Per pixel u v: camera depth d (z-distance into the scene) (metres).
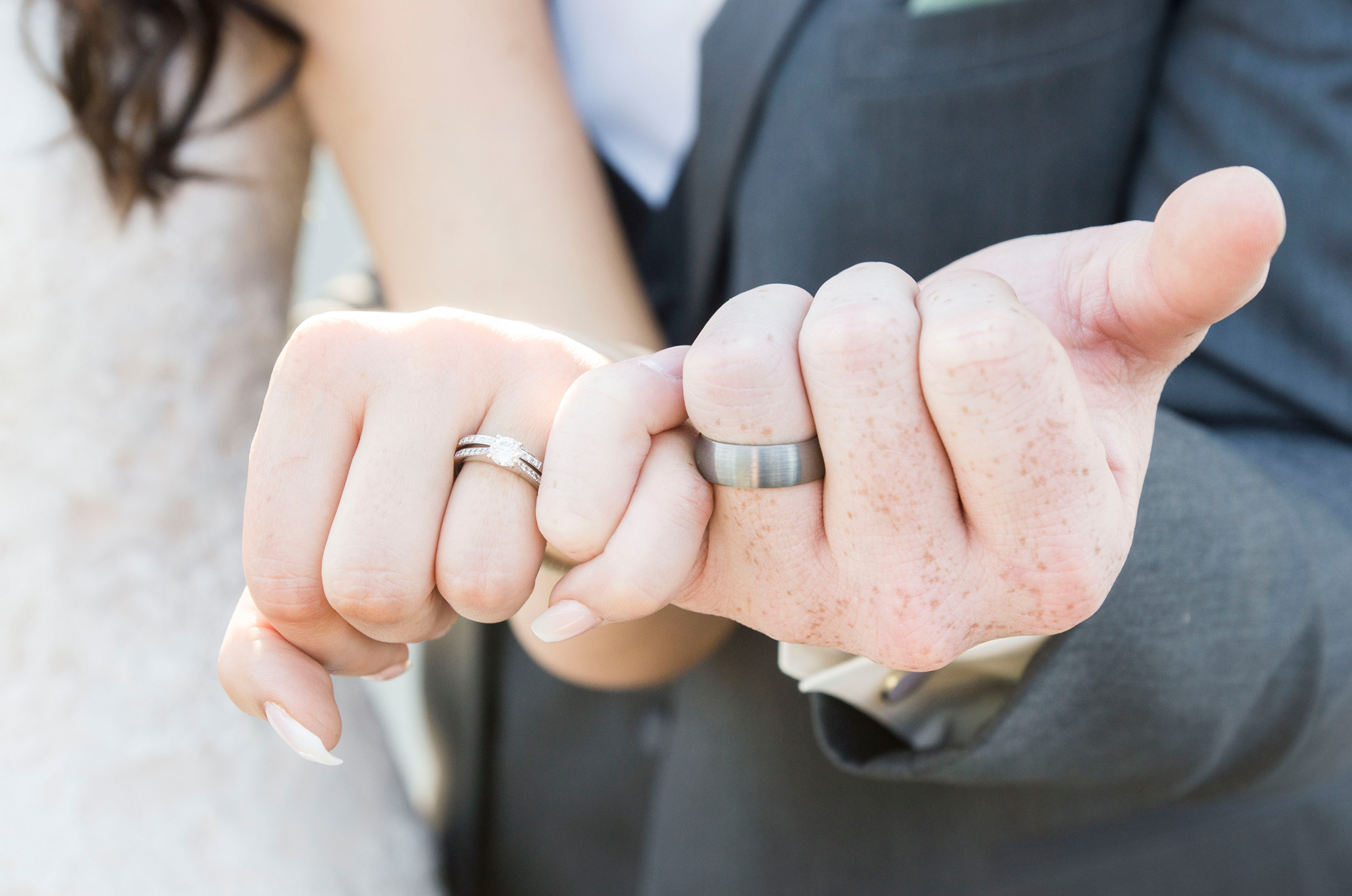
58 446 0.61
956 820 0.47
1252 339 0.44
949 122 0.44
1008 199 0.45
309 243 1.08
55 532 0.61
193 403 0.64
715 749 0.51
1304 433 0.44
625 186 0.61
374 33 0.49
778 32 0.45
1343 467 0.43
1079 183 0.45
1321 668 0.40
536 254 0.48
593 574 0.33
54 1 0.56
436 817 0.75
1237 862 0.48
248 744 0.65
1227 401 0.45
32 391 0.60
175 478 0.64
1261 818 0.49
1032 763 0.38
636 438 0.33
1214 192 0.30
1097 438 0.32
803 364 0.32
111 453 0.62
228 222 0.64
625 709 0.63
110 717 0.61
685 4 0.56
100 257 0.61
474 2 0.50
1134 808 0.47
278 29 0.50
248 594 0.34
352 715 0.73
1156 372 0.34
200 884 0.60
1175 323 0.32
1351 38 0.42
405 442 0.33
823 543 0.33
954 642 0.33
